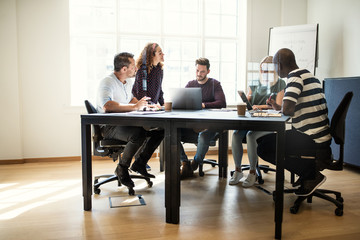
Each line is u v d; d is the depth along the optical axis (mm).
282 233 2045
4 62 4180
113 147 2791
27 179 3428
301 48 4559
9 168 3980
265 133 3020
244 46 4957
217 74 5078
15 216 2338
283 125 1902
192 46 4965
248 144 3059
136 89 3418
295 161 2420
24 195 2852
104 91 2754
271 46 4766
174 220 2184
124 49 4711
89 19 4590
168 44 4863
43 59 4316
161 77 3531
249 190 2973
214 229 2100
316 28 4465
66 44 4359
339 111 2217
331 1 4551
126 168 2752
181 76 4957
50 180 3383
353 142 3639
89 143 2395
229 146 4887
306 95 2291
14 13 4156
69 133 4453
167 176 2166
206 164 4168
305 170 2395
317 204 2594
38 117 4359
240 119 1978
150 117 2178
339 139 2287
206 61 3727
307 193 2363
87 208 2441
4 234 2027
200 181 3299
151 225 2164
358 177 3463
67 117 4434
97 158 4492
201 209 2469
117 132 2680
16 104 4242
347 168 3871
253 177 3080
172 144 2137
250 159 3074
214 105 3586
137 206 2535
